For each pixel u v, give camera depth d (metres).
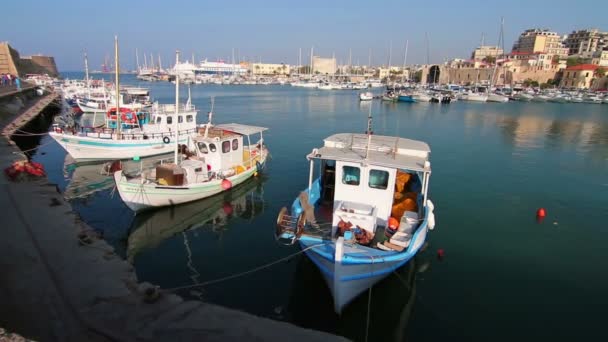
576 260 13.51
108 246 10.41
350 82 155.75
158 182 17.50
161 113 28.59
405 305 10.66
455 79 170.12
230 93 113.19
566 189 22.31
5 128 32.41
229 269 12.42
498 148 35.44
